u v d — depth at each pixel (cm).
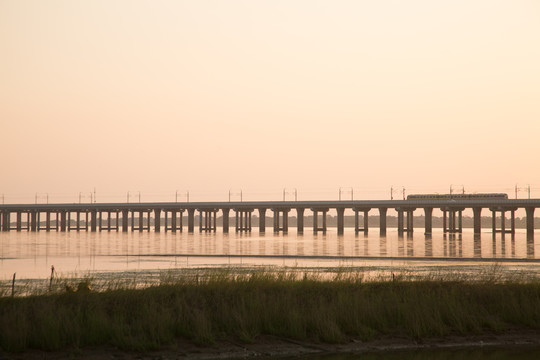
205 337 2945
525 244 13512
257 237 18800
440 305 3388
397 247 12206
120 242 15238
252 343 2989
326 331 3078
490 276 4675
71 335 2809
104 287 4147
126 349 2798
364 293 3612
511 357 2880
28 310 3041
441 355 2909
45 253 10562
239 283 3788
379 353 2936
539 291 3691
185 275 4444
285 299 3322
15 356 2670
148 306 3167
